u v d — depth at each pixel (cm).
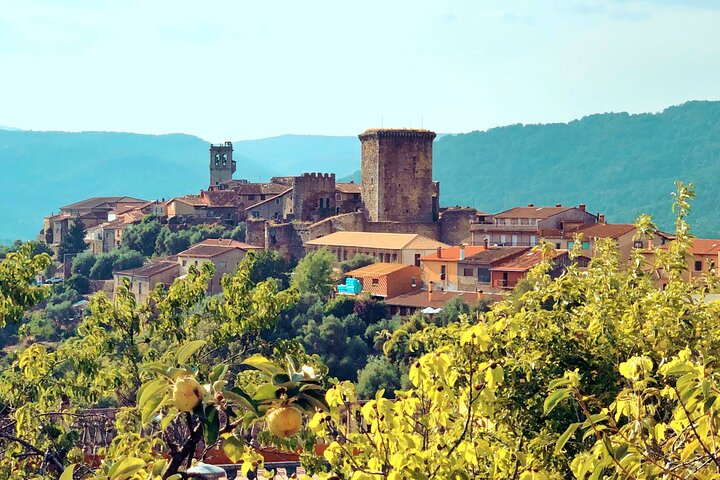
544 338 3866
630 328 4016
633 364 2370
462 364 3238
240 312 5181
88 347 4862
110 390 4881
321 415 2398
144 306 5303
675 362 2286
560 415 3581
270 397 1777
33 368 4603
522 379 3697
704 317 4009
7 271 4481
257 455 2561
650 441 2389
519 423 3597
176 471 1883
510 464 2748
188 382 1712
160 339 5438
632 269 4478
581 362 3834
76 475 3594
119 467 1925
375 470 2375
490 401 2520
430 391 2448
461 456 2552
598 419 2192
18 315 4456
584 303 4316
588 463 2212
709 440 2309
